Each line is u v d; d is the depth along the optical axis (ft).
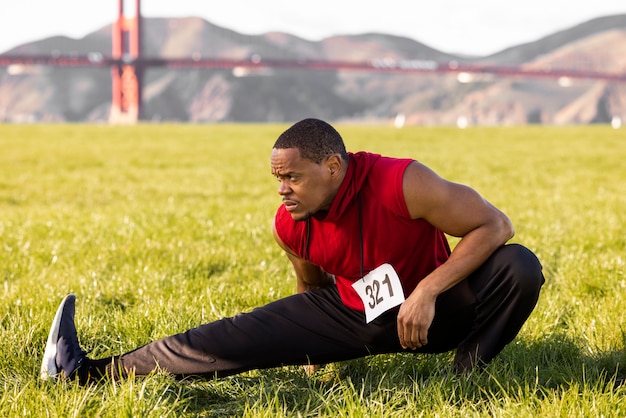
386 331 12.34
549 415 11.11
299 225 12.09
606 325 16.39
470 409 11.64
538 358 14.43
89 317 17.21
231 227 32.22
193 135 147.23
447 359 14.23
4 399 11.91
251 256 25.71
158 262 24.13
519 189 53.21
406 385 13.00
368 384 13.33
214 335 12.54
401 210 11.30
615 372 13.52
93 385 12.70
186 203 44.19
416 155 92.02
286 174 10.97
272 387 12.85
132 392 11.80
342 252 11.81
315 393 12.51
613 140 123.75
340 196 11.23
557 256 26.23
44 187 55.88
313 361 12.75
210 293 19.38
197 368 12.55
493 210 11.58
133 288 20.71
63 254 26.37
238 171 71.31
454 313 12.19
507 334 12.37
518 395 12.11
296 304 12.75
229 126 202.80
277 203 44.21
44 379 12.82
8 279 22.68
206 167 75.97
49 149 103.04
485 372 12.77
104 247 27.04
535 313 17.51
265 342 12.47
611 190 53.42
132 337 16.08
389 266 11.70
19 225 33.27
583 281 21.01
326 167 11.00
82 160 84.12
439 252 12.43
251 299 19.36
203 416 12.20
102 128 178.81
